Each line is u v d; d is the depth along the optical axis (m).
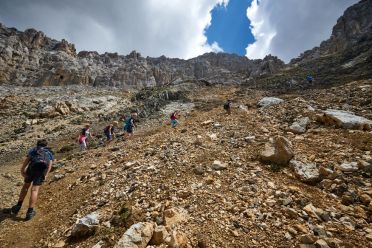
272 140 10.30
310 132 11.73
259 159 9.51
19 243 6.65
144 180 8.68
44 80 86.50
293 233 5.55
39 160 8.09
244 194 7.23
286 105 17.09
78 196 8.91
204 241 5.40
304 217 6.10
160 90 45.53
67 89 57.62
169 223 5.92
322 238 5.32
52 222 7.51
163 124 26.14
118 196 7.90
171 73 135.50
